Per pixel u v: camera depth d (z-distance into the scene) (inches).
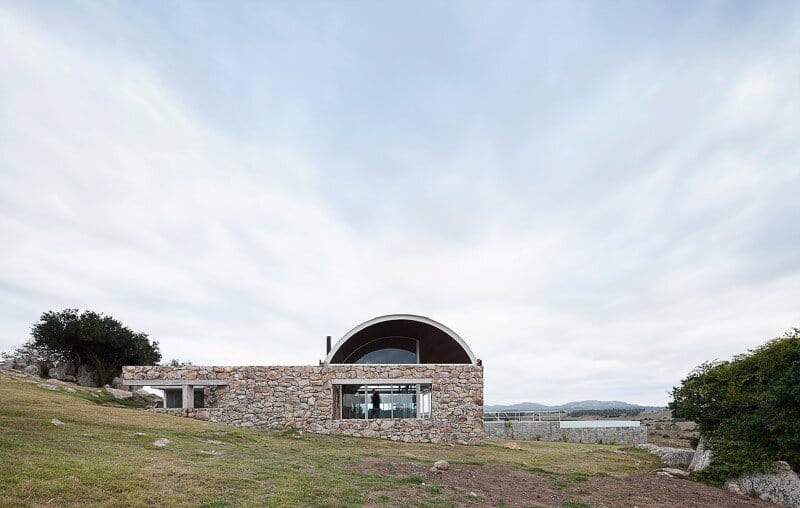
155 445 667.4
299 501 491.2
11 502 386.3
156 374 1131.9
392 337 1395.2
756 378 886.4
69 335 1641.2
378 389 1184.2
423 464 759.7
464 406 1159.0
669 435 1718.8
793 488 717.9
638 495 677.3
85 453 561.9
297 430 1091.3
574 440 1499.8
